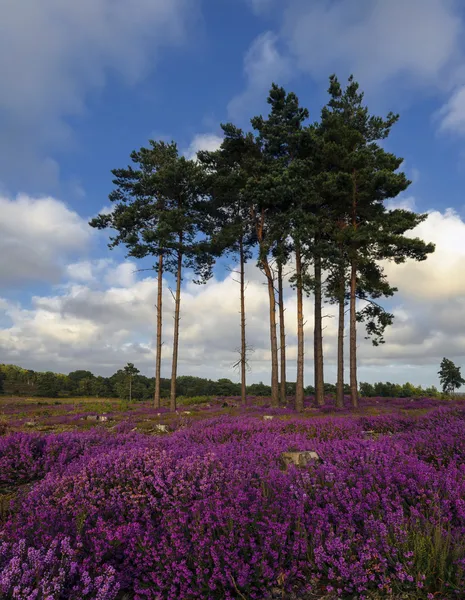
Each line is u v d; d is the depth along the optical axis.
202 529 3.83
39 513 4.36
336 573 3.55
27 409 31.34
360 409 23.41
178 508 4.25
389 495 4.46
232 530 3.78
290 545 3.79
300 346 24.81
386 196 26.95
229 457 5.87
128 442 8.70
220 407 28.88
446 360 59.78
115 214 32.06
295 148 28.55
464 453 6.28
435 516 4.01
